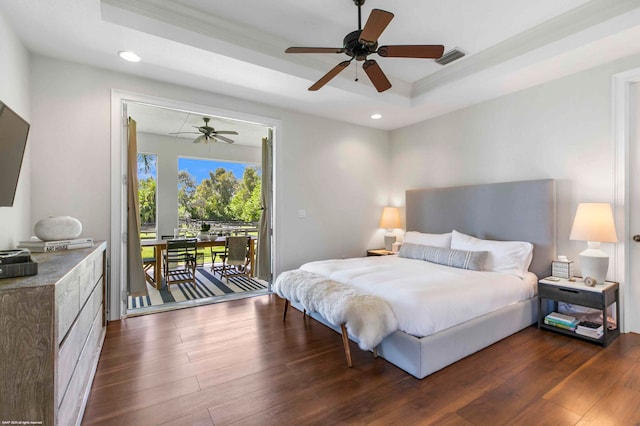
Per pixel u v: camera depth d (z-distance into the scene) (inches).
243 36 109.7
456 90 139.4
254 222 292.4
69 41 98.3
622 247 109.7
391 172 206.7
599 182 115.1
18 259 52.0
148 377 81.1
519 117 139.2
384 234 205.5
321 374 83.1
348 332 87.0
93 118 116.0
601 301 99.7
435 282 100.9
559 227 126.3
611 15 93.6
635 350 96.3
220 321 122.8
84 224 115.2
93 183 116.3
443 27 106.5
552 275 120.4
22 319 42.9
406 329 84.9
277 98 147.6
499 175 146.7
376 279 106.0
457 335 88.7
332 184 182.2
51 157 109.3
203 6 95.8
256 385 77.8
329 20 102.8
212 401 71.2
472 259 124.5
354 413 66.9
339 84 136.1
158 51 104.2
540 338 105.8
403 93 159.2
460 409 68.0
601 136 114.4
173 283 180.4
